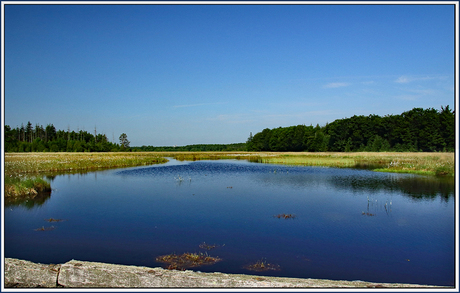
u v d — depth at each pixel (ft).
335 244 33.27
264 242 33.88
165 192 65.67
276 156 214.28
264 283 17.06
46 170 108.78
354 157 183.21
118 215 45.73
